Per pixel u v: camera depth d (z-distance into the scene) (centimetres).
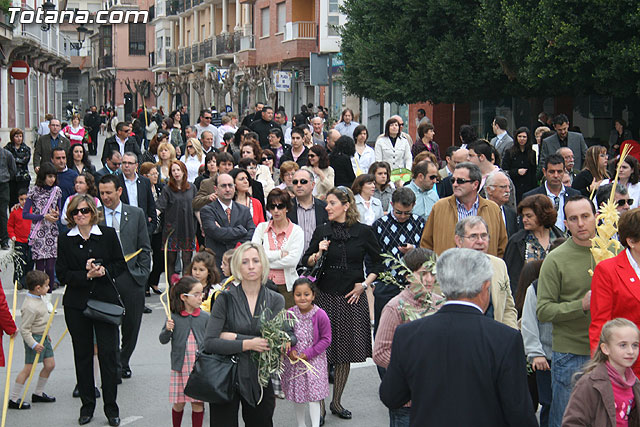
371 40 3297
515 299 827
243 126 2202
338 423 926
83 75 13412
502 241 938
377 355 714
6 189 1989
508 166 1625
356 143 1797
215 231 1172
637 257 682
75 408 973
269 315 748
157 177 1642
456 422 501
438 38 3170
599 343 608
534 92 3003
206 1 7756
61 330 1320
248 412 765
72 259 900
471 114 3688
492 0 2720
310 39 5388
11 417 941
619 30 2389
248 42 6350
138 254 1044
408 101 3266
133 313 1047
